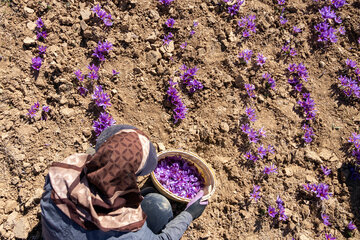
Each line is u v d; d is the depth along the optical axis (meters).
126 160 2.10
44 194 2.31
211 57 4.34
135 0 4.45
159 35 4.38
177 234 2.80
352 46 4.70
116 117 3.88
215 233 3.51
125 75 4.09
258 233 3.54
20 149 3.52
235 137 3.95
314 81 4.40
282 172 3.86
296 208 3.69
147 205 2.96
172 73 4.16
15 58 3.89
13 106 3.71
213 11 4.62
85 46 4.15
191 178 3.56
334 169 3.92
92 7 4.33
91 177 2.08
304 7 4.80
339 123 4.19
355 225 3.70
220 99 4.14
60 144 3.65
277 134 4.04
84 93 3.89
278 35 4.60
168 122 3.95
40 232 3.23
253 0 4.76
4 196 3.33
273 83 4.20
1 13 4.05
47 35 4.07
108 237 2.16
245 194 3.67
